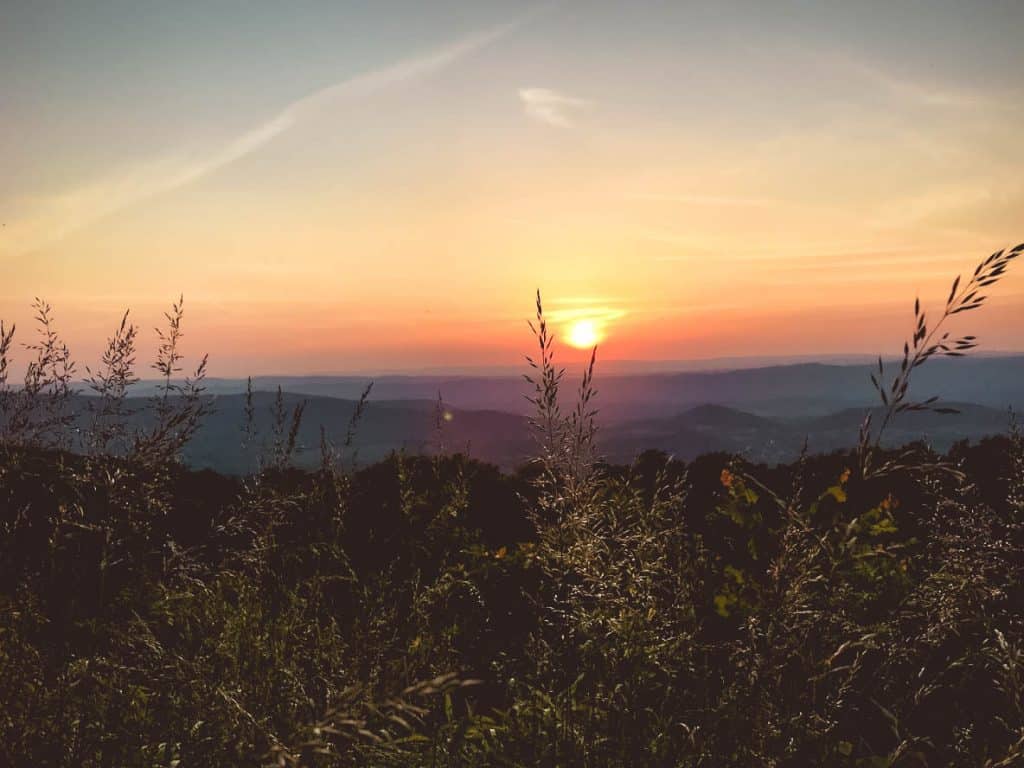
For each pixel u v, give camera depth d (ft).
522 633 11.02
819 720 6.92
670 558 9.82
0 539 6.78
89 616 6.75
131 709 6.62
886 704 7.61
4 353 7.58
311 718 6.70
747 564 11.30
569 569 8.75
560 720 8.00
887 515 10.12
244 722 6.44
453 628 10.72
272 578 9.82
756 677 7.16
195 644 7.63
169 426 7.33
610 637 8.27
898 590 8.42
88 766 6.13
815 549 7.49
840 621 7.30
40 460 7.04
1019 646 7.25
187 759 6.21
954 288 5.22
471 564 12.91
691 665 8.26
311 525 10.63
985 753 7.09
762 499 11.94
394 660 9.21
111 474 7.08
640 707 7.97
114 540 6.95
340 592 10.84
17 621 6.62
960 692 7.88
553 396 8.63
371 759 7.61
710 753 7.14
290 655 8.45
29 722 6.19
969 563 8.14
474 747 8.76
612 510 9.00
